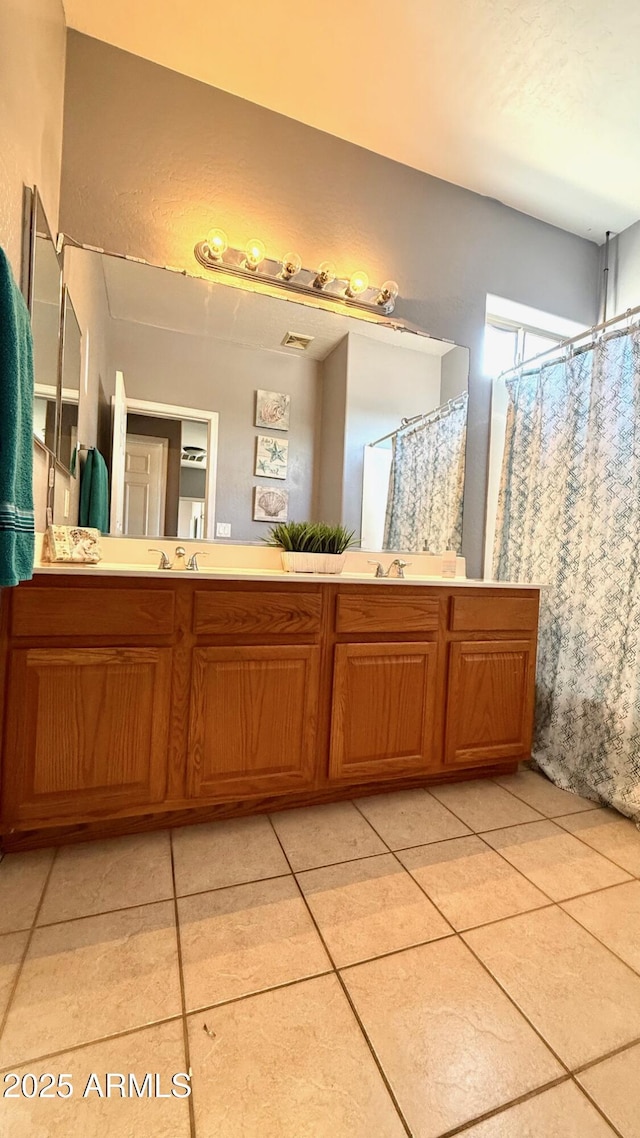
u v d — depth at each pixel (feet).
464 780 6.59
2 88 3.77
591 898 4.27
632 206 8.07
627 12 5.23
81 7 5.59
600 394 6.61
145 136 6.18
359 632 5.62
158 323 6.43
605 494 6.54
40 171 4.87
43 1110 2.49
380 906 4.06
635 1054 2.89
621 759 6.01
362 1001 3.17
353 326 7.32
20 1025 2.91
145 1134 2.40
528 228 8.39
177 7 5.49
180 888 4.19
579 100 6.22
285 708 5.27
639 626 6.01
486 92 6.23
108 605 4.58
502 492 8.01
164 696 4.80
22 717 4.35
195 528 6.61
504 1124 2.50
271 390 6.97
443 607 6.08
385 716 5.76
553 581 7.23
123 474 6.35
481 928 3.86
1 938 3.57
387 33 5.62
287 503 7.07
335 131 7.02
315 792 5.74
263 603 5.16
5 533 3.27
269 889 4.22
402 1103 2.58
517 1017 3.10
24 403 3.67
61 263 5.69
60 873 4.33
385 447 7.59
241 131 6.61
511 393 8.02
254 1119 2.48
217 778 5.02
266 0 5.33
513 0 5.19
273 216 6.80
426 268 7.72
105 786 4.62
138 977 3.28
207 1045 2.85
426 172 7.64
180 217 6.37
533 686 6.70
